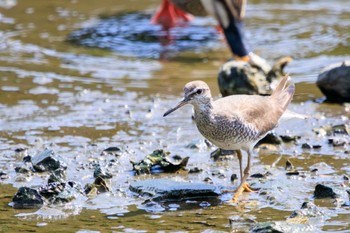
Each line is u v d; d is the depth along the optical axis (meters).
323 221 9.79
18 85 15.96
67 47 18.36
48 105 14.84
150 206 10.43
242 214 10.14
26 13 21.12
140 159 12.20
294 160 12.06
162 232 9.58
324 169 11.64
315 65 16.80
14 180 11.38
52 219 10.03
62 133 13.42
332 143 12.70
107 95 15.39
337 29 19.36
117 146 12.66
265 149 12.56
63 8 21.62
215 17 17.94
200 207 10.42
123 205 10.48
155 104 14.85
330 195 10.55
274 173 11.55
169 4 20.16
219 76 14.75
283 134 13.17
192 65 17.09
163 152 11.99
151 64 17.22
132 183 11.05
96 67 17.05
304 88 15.56
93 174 11.57
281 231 9.39
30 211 10.30
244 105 11.02
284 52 17.66
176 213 10.21
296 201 10.50
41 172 11.71
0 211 10.29
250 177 11.45
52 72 16.75
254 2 21.95
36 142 12.95
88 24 20.16
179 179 11.41
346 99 14.77
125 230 9.66
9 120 14.04
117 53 17.94
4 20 20.45
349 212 10.08
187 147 12.73
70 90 15.69
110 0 22.41
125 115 14.34
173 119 14.12
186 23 20.22
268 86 14.60
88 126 13.78
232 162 12.07
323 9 21.19
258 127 10.91
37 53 17.98
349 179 11.20
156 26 19.95
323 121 13.84
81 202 10.59
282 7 21.45
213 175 11.57
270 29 19.44
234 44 17.44
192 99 10.60
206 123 10.67
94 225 9.83
